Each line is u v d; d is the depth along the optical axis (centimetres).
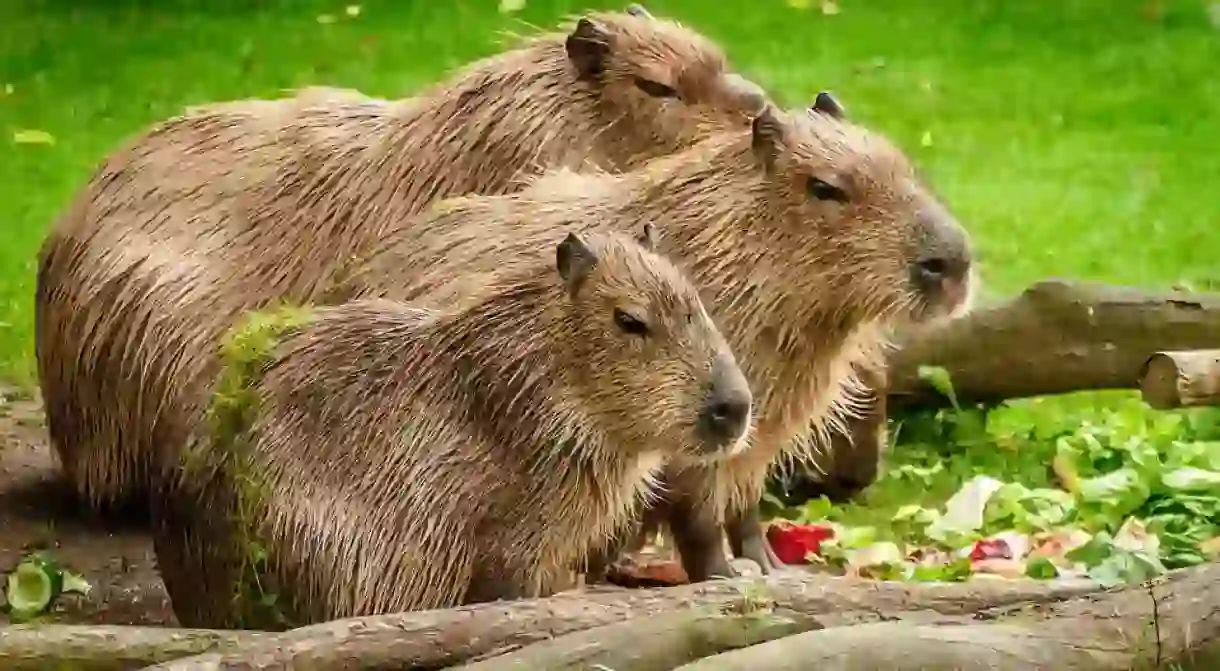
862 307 829
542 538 766
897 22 2339
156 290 992
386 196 999
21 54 2225
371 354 778
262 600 787
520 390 753
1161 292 1124
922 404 1184
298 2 2444
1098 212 1662
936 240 814
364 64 2130
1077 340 1127
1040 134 1908
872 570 957
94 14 2405
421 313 790
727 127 995
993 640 641
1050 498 1042
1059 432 1180
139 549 1007
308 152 1020
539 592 778
